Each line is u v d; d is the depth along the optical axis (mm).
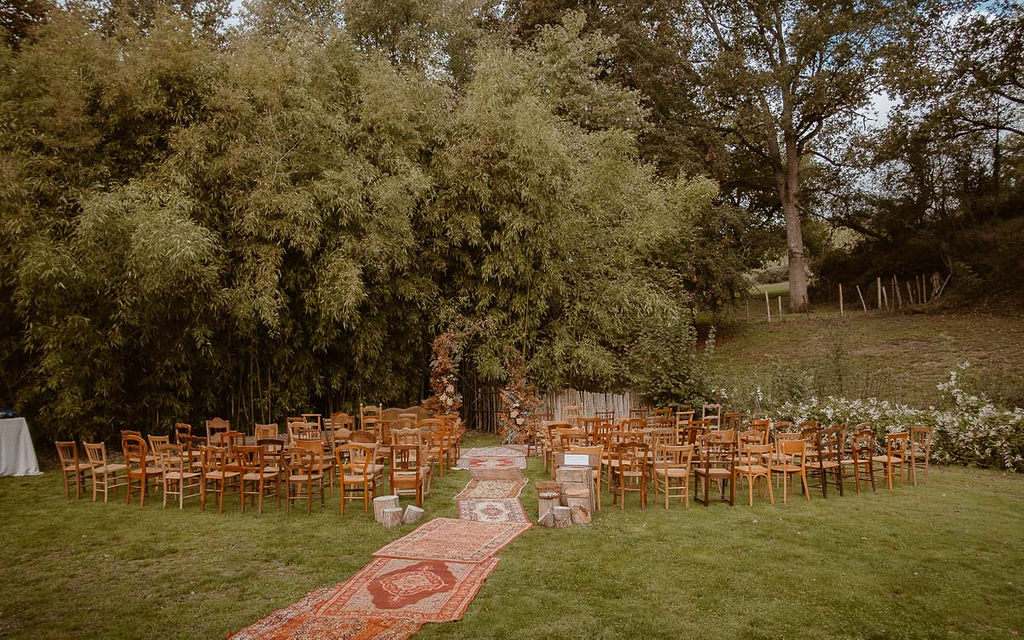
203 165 9555
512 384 12312
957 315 20406
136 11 14891
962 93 21734
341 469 6801
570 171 12625
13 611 4402
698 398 12852
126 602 4535
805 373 13422
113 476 8148
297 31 13242
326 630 4047
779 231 28453
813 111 24750
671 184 15211
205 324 9711
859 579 4988
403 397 13312
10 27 13367
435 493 7879
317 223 9945
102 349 9289
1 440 8922
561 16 19922
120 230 8508
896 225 25188
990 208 22734
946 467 9852
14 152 8805
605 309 13352
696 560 5383
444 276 13297
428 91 12641
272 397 11133
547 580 4906
